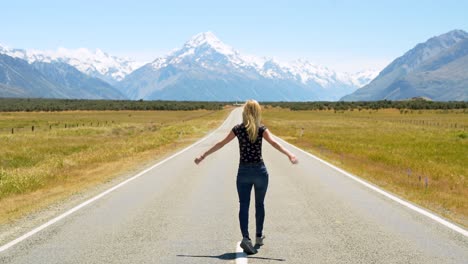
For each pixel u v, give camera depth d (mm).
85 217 8945
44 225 8297
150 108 175000
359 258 6242
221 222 8461
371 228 7953
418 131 52188
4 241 7254
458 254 6406
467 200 11000
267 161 20047
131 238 7352
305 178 14562
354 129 56844
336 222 8430
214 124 67688
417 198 11203
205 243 7059
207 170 16938
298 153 24156
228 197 11156
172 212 9375
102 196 11391
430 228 7953
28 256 6414
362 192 11844
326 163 19219
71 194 11898
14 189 13250
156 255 6438
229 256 6391
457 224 8273
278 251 6605
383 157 21578
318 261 6121
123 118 104875
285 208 9742
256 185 6555
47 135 44656
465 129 57969
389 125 69938
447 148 28703
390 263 6020
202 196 11312
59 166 19250
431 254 6410
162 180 14305
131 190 12344
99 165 19625
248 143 6469
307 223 8352
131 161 20672
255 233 7453
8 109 158375
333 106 185250
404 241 7098
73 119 98438
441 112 141375
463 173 17031
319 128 59344
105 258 6305
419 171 16844
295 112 153500
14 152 27750
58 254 6500
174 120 93250
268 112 153875
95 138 41281
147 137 38438
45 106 178625
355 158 22141
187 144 31422
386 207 9852
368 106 179500
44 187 13984
